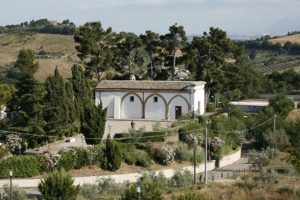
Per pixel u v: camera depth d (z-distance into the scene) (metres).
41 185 46.69
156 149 71.19
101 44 111.56
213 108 103.94
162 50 112.50
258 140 93.38
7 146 63.38
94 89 94.62
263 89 147.25
